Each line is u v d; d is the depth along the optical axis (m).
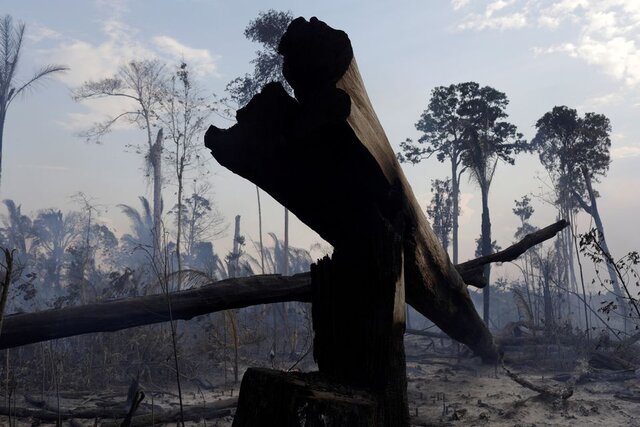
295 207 3.23
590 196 28.84
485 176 22.83
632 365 9.58
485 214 21.95
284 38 2.74
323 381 2.92
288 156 2.88
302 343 12.87
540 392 7.29
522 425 6.04
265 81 22.58
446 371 9.96
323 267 3.32
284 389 2.68
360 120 2.76
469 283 6.00
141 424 6.01
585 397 7.50
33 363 8.52
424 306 4.70
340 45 2.68
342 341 3.16
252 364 10.62
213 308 5.13
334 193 3.08
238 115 2.90
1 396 7.42
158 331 9.88
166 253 5.55
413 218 3.48
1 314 2.49
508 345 11.77
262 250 23.78
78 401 7.69
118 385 8.72
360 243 3.21
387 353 3.01
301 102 2.84
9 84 19.89
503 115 27.38
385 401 2.94
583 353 10.38
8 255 2.53
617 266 6.43
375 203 3.15
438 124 29.59
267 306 13.16
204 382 8.99
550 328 11.66
